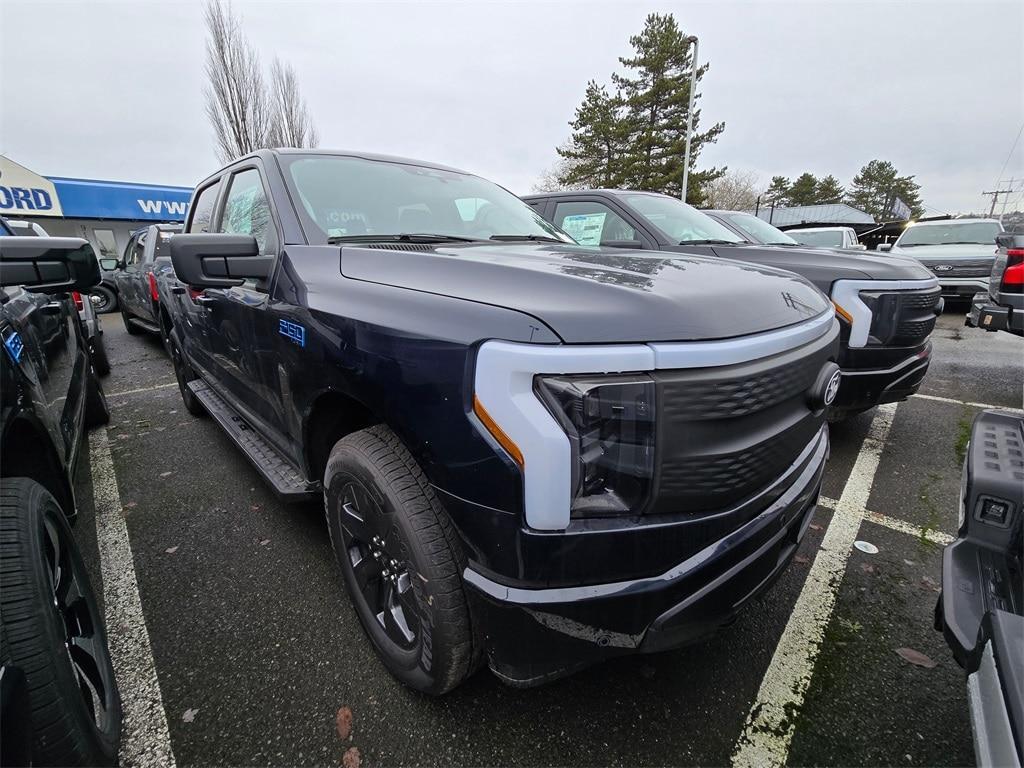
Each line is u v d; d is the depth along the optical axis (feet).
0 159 53.31
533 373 3.79
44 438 6.07
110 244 62.95
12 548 4.23
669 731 5.25
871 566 7.97
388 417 4.72
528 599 3.99
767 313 4.78
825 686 5.79
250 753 5.02
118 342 28.17
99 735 4.53
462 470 4.12
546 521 3.86
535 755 4.99
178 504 9.82
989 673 3.50
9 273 5.10
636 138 99.35
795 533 5.47
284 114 67.56
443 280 4.97
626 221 14.78
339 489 5.78
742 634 6.56
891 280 10.93
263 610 6.94
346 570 6.12
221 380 10.25
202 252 6.14
